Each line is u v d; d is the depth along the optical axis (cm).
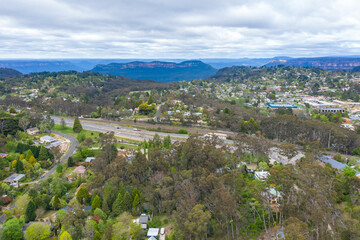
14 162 11850
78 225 7319
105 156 12194
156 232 7338
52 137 16350
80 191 9175
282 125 16338
